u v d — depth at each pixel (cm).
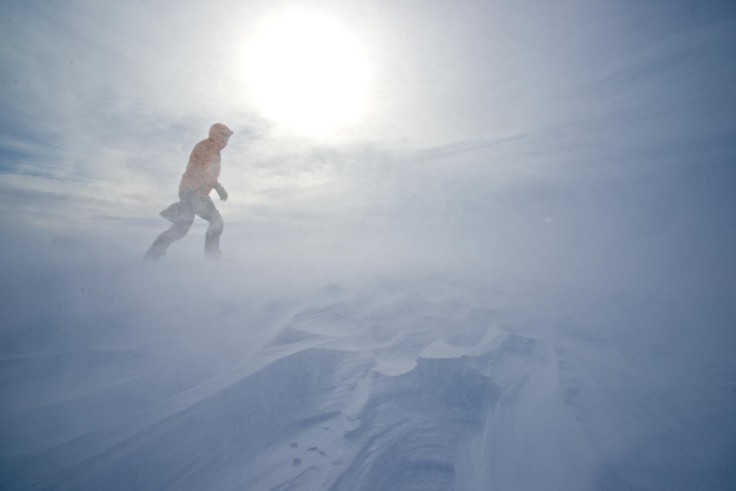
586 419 194
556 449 175
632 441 180
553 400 207
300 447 175
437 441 181
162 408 190
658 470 165
